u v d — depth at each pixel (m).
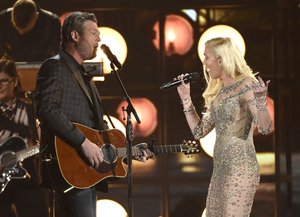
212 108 21.27
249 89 20.88
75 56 21.62
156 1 30.34
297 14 30.62
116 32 28.39
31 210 24.95
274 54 30.12
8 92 24.92
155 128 31.12
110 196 30.92
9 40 28.05
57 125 20.84
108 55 21.80
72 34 21.50
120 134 22.17
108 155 21.81
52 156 21.30
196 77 21.98
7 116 24.97
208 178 30.80
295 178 30.55
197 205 31.09
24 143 24.81
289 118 30.91
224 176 20.97
